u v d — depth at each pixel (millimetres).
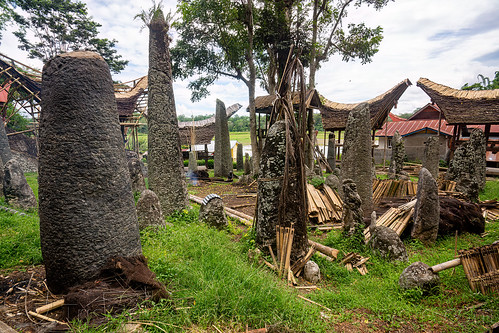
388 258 5398
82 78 3307
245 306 3240
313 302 3854
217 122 19609
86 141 3311
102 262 3412
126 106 18047
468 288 4328
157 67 8000
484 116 13289
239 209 10227
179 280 3730
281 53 13812
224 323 3043
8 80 17531
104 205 3438
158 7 8047
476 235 6980
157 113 8016
